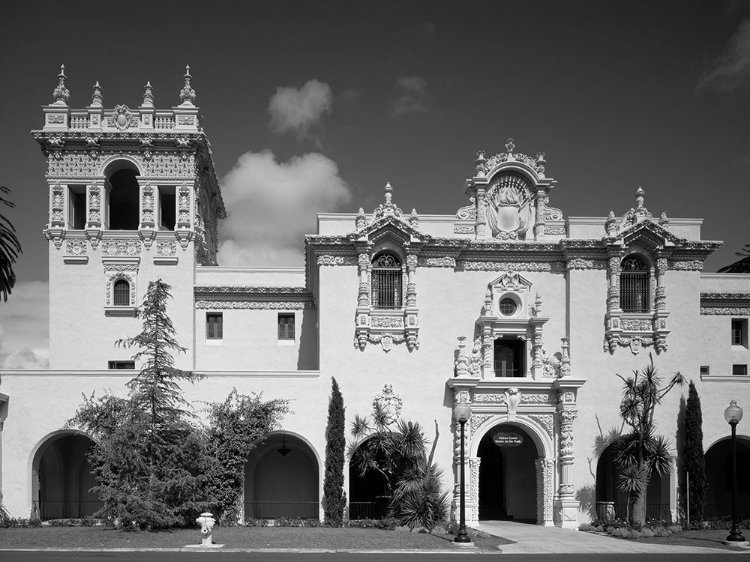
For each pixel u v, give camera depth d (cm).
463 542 3538
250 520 4306
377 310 4628
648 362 4750
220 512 4284
